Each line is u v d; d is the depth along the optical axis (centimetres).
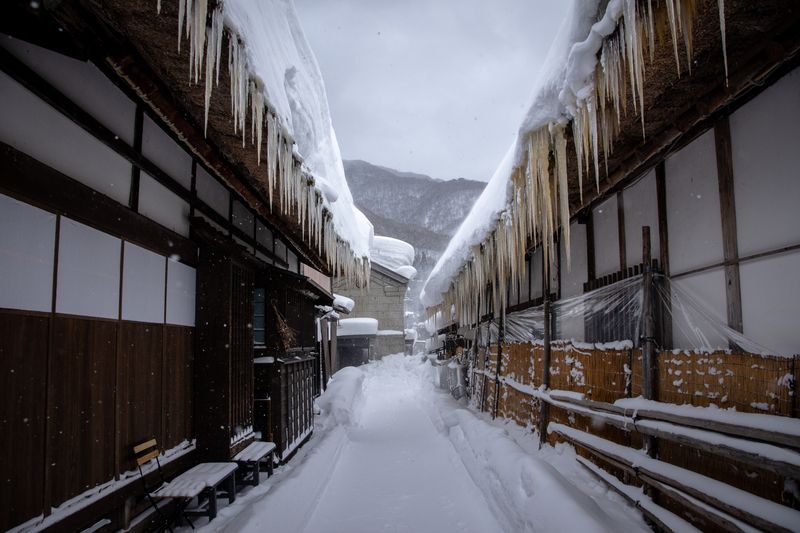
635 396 409
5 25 262
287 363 659
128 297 375
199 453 481
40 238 281
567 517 305
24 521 260
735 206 365
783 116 318
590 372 490
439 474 621
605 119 359
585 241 661
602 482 438
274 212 651
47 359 283
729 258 367
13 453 255
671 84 335
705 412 301
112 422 347
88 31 277
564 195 431
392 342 2938
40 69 288
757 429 252
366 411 1302
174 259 455
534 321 856
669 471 329
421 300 1923
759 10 260
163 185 448
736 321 360
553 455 539
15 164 262
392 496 532
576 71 332
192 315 492
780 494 262
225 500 472
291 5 695
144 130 414
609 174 493
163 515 389
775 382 270
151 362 407
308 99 598
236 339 525
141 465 380
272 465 576
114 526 348
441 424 955
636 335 471
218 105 368
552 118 400
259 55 349
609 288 548
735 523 261
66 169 312
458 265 996
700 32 279
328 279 1709
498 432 609
